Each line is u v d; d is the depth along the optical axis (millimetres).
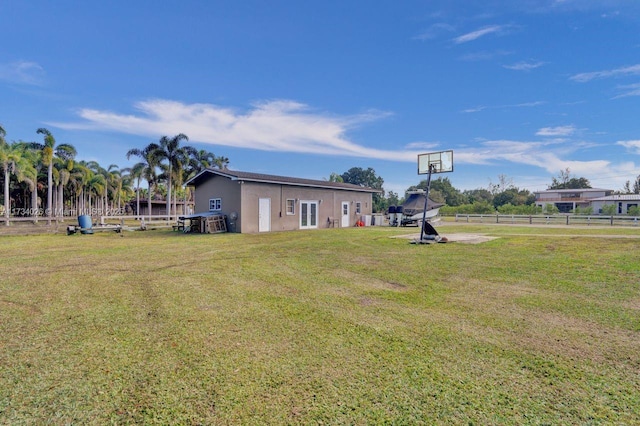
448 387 2398
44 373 2586
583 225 20656
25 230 17016
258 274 6445
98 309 4238
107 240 13297
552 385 2424
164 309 4242
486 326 3621
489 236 12758
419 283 5645
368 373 2604
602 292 4898
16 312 4121
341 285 5543
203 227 17359
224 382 2465
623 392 2326
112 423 1991
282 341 3229
